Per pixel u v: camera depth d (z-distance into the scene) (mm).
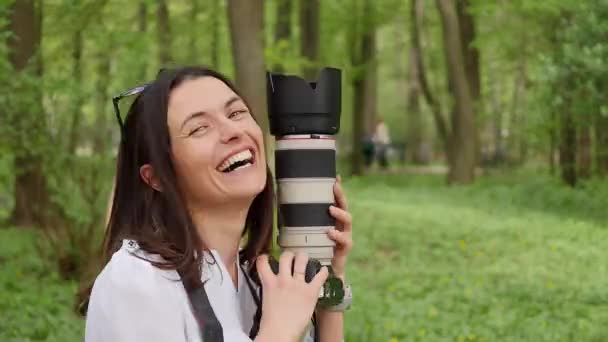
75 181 8625
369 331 7160
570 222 14180
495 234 13344
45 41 10484
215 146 1784
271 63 18969
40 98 8352
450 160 22688
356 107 28594
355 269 10953
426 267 11297
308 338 2043
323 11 27297
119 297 1696
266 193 2002
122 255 1753
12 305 7441
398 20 30516
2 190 10977
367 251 12016
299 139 1941
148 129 1792
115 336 1686
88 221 8734
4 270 9344
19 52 10258
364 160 34719
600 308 8648
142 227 1804
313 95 1940
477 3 21641
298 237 1938
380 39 39375
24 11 10219
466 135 22328
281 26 23172
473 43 21234
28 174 9539
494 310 8453
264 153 1863
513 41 19547
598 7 12969
